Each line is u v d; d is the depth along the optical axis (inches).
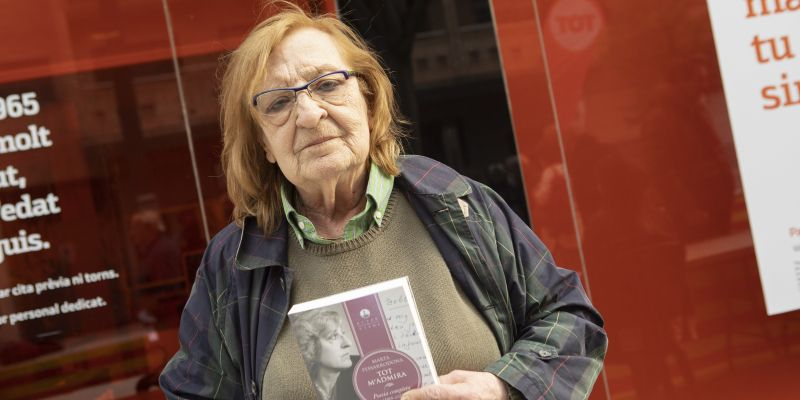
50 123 109.4
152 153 111.3
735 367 119.2
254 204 62.0
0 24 108.1
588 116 117.6
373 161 60.6
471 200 60.7
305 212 61.6
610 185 118.0
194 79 111.8
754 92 109.0
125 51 110.7
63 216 109.4
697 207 119.1
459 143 115.4
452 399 51.4
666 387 118.1
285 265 59.0
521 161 116.6
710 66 118.5
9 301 108.5
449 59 115.1
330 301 52.2
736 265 119.1
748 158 109.3
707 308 118.9
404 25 113.3
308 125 55.6
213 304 61.7
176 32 111.5
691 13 118.2
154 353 111.1
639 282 118.0
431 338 56.4
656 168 118.2
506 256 59.9
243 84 58.6
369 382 51.9
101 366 110.3
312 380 52.6
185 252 111.7
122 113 110.6
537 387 55.1
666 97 118.3
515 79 116.5
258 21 109.1
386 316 51.7
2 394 108.4
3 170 108.3
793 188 109.1
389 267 58.1
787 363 120.0
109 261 110.3
